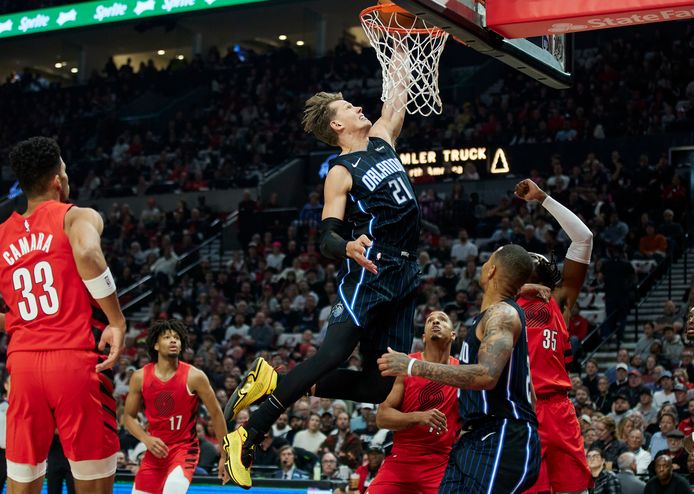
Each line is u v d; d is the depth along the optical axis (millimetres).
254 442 4172
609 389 11664
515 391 4188
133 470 10000
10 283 3877
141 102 28594
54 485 7844
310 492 8445
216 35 29984
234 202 23016
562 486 5309
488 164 20359
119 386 14492
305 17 27953
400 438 6020
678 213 17203
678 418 10367
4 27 24781
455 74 25297
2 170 27953
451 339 5867
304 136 24672
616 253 15516
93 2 23438
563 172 19812
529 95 22344
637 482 7926
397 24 5039
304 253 19156
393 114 4895
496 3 4789
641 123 19891
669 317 13703
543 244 16266
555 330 5363
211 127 26391
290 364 14008
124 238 21906
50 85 30922
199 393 6848
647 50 22328
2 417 9289
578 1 4645
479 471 4117
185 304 18016
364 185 4266
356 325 4133
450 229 18625
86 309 3859
